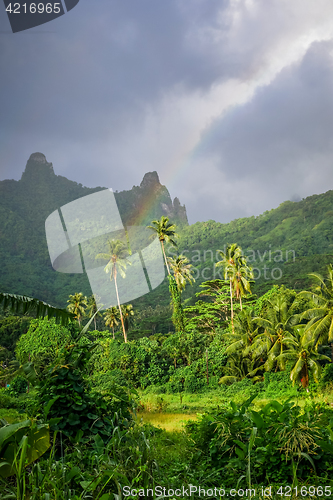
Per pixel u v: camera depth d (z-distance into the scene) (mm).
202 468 3998
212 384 36406
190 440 4609
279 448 3805
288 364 31078
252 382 33562
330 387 26922
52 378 4473
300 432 3828
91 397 4578
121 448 3557
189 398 32188
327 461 3758
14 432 2930
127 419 4789
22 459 2707
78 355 4812
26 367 4609
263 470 3812
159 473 3322
